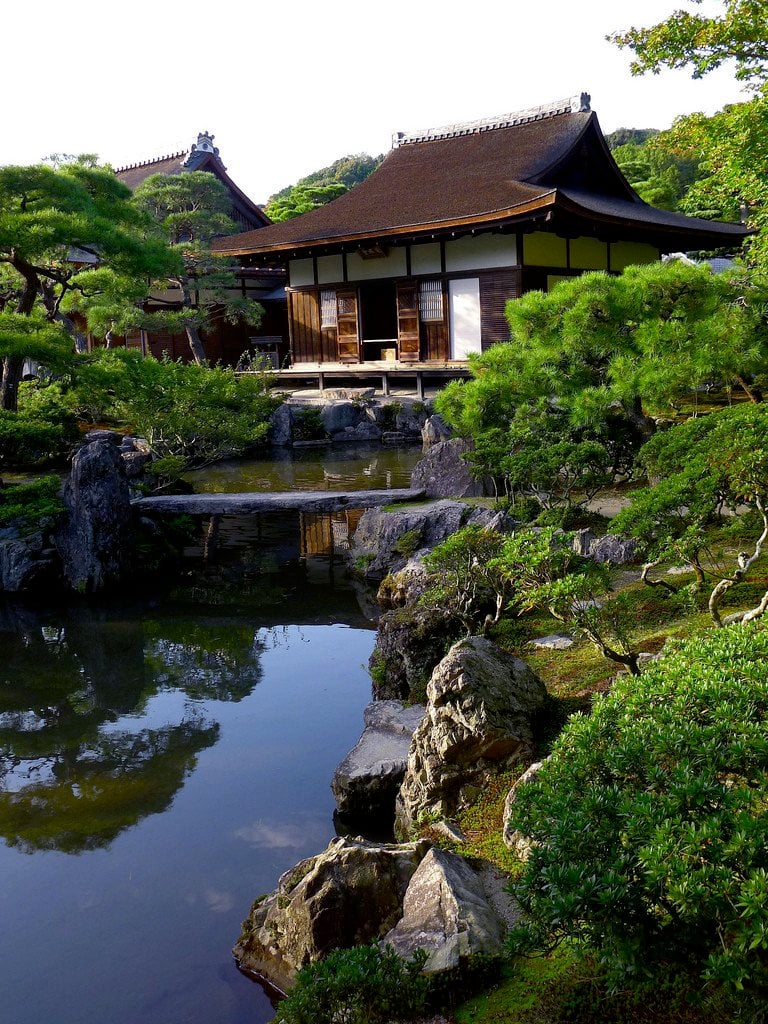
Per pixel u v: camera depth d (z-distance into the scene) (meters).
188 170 35.56
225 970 5.16
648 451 7.48
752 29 11.35
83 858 6.45
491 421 12.72
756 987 3.27
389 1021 3.92
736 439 6.03
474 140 26.70
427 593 8.72
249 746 8.16
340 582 12.99
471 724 5.87
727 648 4.04
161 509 14.31
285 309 35.78
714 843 2.88
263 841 6.54
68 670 10.39
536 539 6.88
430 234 20.92
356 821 6.73
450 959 4.14
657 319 11.23
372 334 28.41
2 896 6.02
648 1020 3.53
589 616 6.42
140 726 8.78
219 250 25.47
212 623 11.75
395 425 22.08
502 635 8.36
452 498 13.97
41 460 17.56
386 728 7.40
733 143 11.88
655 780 3.29
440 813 5.82
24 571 13.05
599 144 23.95
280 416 21.66
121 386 15.84
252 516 17.17
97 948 5.43
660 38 11.76
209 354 33.47
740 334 10.55
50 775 7.81
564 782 3.54
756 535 9.24
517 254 20.52
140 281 18.50
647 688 3.87
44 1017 4.83
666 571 8.94
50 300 23.02
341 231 22.45
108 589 13.18
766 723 3.32
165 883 6.08
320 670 9.95
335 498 13.90
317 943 4.78
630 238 23.16
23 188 15.75
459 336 22.23
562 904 3.02
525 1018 3.73
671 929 3.26
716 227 23.62
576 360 12.34
